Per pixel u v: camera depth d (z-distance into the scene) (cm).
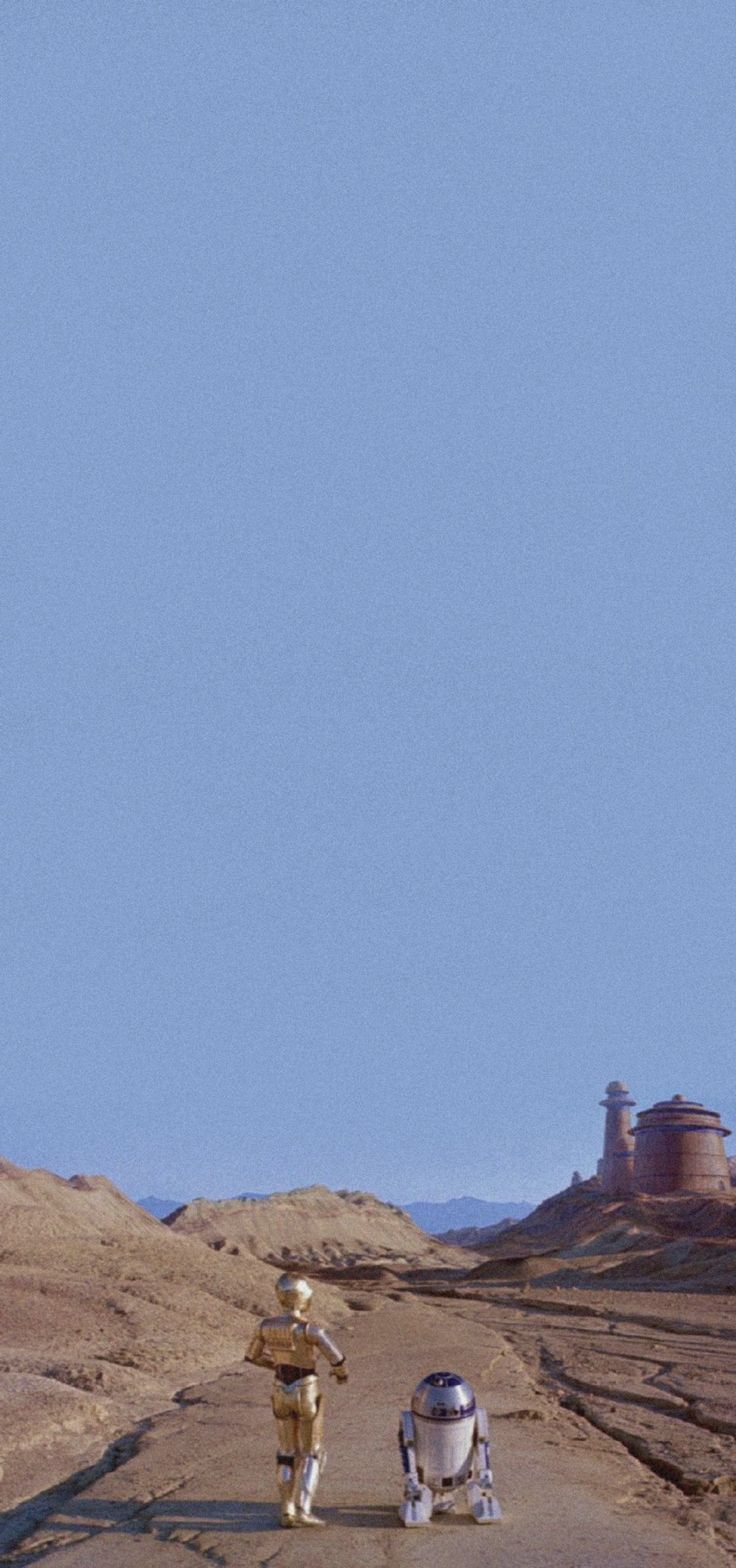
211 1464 1255
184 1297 2719
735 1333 3525
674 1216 11681
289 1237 16100
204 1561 877
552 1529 964
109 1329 2336
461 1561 863
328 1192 18300
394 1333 3188
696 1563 866
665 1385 2073
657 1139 13375
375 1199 19700
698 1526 995
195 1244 3866
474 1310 5106
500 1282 9100
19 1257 3094
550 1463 1263
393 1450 1326
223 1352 2359
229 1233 15438
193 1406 1705
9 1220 3559
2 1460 1302
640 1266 8581
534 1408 1717
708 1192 12875
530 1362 2611
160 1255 3434
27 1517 1071
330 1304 3941
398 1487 1129
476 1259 16075
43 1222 3647
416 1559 870
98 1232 3850
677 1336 3419
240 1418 1579
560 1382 2184
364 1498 1083
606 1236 11125
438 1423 989
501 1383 2081
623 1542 923
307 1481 980
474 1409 1000
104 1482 1175
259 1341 1027
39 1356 1969
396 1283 9500
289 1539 934
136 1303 2544
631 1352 2838
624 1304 5197
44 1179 8862
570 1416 1673
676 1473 1234
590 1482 1170
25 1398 1514
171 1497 1097
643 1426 1562
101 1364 1959
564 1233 15912
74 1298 2566
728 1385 2080
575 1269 9275
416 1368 2300
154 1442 1388
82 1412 1516
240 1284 3303
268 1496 1098
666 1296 5884
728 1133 13538
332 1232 16788
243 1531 962
